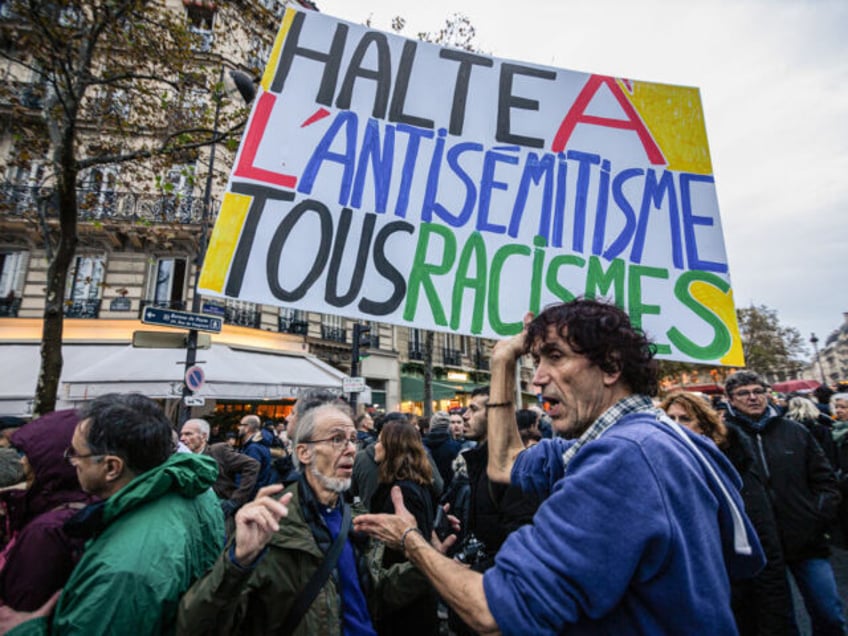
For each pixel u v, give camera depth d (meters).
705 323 2.25
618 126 2.52
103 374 9.96
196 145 7.04
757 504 2.56
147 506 1.40
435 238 2.24
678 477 0.89
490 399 1.70
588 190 2.41
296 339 16.11
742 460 2.66
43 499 1.52
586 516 0.85
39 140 7.10
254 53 7.93
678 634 0.83
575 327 1.12
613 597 0.80
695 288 2.29
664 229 2.38
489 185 2.36
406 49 2.47
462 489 3.08
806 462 2.82
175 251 13.59
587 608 0.80
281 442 9.26
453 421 6.09
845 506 3.26
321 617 1.54
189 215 12.98
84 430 1.49
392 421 2.81
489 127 2.44
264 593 1.52
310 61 2.33
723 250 2.36
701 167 2.48
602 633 0.84
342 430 1.82
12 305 13.07
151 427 1.53
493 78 2.52
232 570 1.16
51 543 1.35
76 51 6.64
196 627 1.16
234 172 2.09
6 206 8.94
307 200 2.15
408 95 2.41
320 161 2.21
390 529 1.18
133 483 1.39
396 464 2.65
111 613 1.18
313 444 1.79
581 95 2.54
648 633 0.82
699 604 0.82
